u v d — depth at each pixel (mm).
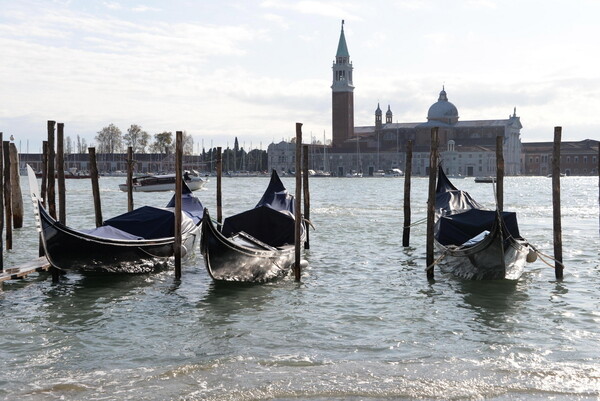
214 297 20438
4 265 25969
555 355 14664
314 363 14117
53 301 19781
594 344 15484
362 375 13406
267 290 21531
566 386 12812
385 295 20797
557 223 23203
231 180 182875
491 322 17484
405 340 15820
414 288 21875
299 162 22875
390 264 26781
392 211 56125
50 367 13961
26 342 15688
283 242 25453
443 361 14258
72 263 22516
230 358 14406
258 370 13695
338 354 14758
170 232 25203
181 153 22766
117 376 13391
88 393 12531
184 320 17688
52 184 25578
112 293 20891
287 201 32188
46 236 21734
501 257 22094
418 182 161250
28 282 22391
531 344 15500
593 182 165625
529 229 40500
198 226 28875
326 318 17875
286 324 17266
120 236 23594
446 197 34500
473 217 25469
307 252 30156
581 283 22625
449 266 24438
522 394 12453
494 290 21531
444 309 18906
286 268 24547
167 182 93688
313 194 94875
